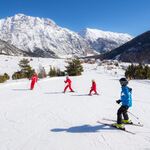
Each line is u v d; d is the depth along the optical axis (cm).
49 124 1165
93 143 921
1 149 853
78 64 6419
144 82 4291
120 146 892
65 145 898
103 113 1419
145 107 1634
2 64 9231
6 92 2367
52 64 10062
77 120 1245
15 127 1110
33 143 914
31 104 1691
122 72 9412
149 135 1016
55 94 2258
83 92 2439
